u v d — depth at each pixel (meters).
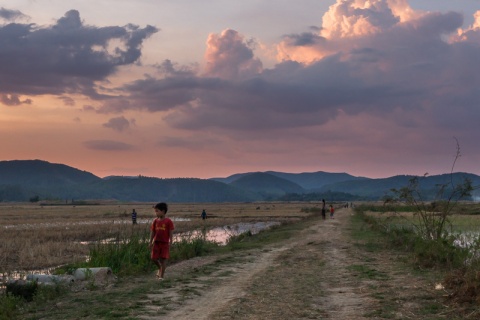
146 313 9.16
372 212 69.69
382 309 9.20
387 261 16.75
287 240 28.34
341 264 16.55
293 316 8.90
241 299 10.45
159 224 13.66
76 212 109.56
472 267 11.06
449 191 19.22
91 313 9.27
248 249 23.56
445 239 17.75
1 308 9.70
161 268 13.69
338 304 9.98
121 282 13.38
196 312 9.27
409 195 19.83
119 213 96.81
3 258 23.42
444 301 9.51
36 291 11.51
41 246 28.02
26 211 119.81
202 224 54.00
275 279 13.50
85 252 26.28
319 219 58.06
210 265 16.97
